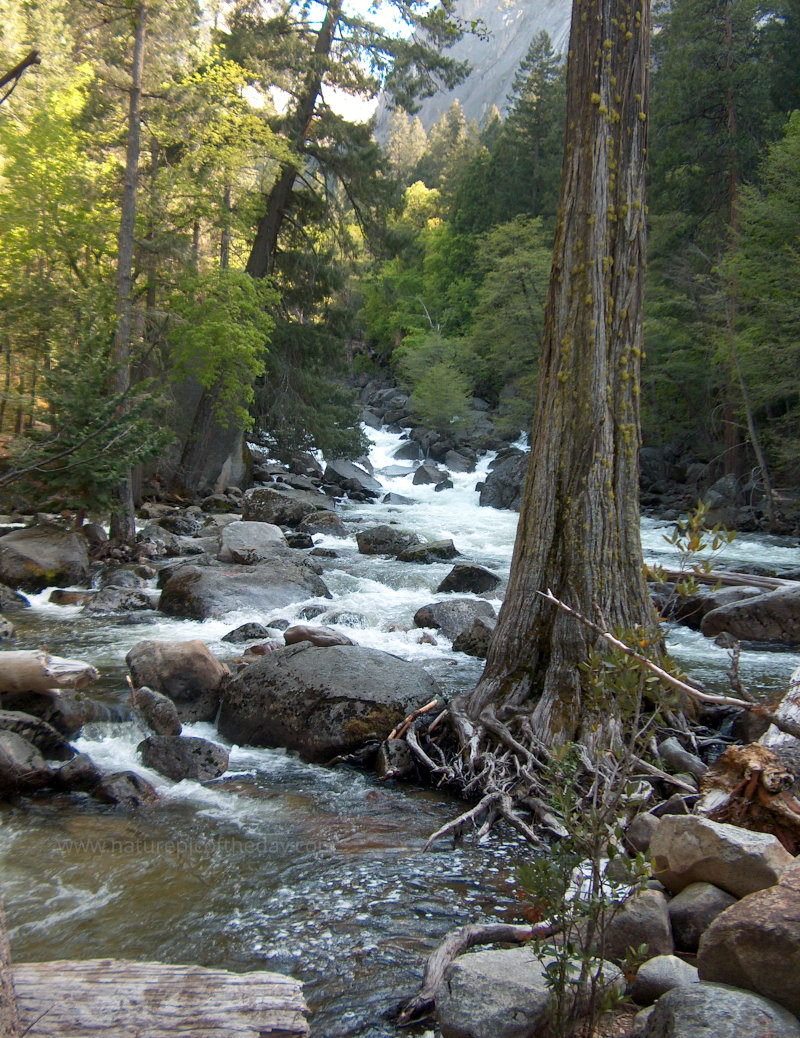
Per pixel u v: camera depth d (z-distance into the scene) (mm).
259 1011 3148
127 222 20047
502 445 47750
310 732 7570
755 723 6918
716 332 32906
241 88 25953
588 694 6660
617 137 7223
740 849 4055
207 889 5055
